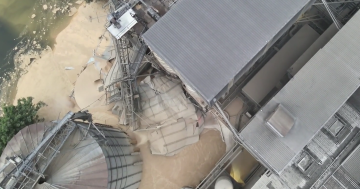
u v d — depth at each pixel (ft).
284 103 87.35
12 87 145.28
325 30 102.78
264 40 83.82
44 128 97.50
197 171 127.95
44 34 147.95
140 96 119.14
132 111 115.34
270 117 84.69
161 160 128.98
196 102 121.08
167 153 124.98
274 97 88.38
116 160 101.71
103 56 135.85
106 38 142.31
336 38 89.66
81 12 147.02
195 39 85.10
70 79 142.00
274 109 87.25
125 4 95.30
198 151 128.98
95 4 146.10
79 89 132.36
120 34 92.84
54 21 148.46
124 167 108.27
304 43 103.86
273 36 83.97
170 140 123.03
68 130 96.43
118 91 117.60
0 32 150.41
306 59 96.53
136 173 121.08
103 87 129.18
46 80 143.23
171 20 86.58
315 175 92.17
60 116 138.21
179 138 123.54
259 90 101.96
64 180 90.43
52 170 91.86
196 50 84.33
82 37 144.77
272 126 84.17
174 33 85.71
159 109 120.57
